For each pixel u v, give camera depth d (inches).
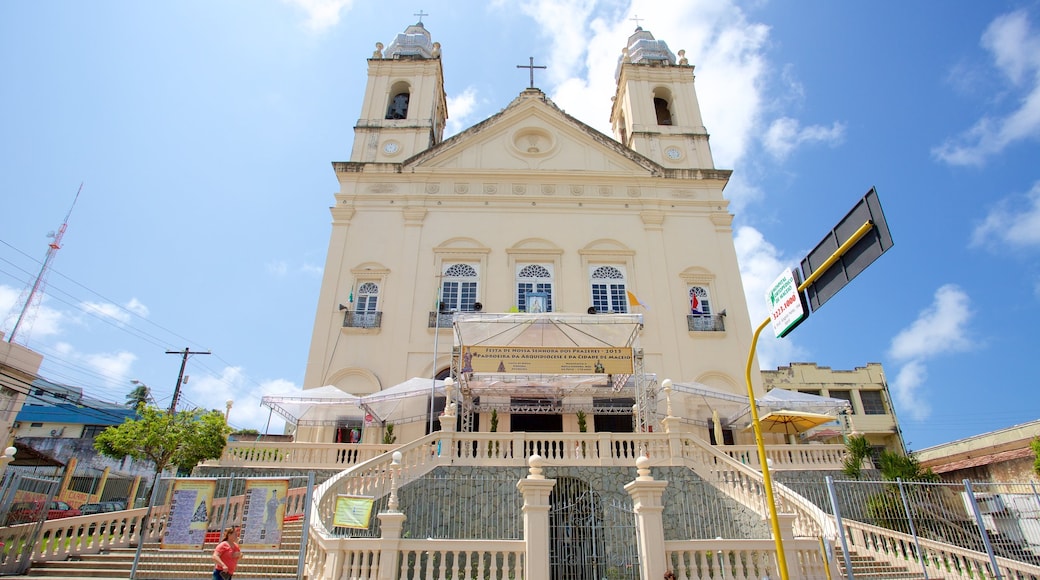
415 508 420.2
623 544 391.2
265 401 581.0
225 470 501.7
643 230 794.2
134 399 1209.4
